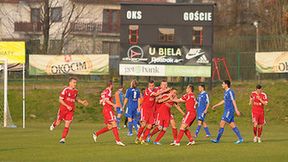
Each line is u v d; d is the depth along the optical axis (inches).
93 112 3454.7
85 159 1470.2
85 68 3639.3
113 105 1856.5
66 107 1898.4
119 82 3846.0
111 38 5674.2
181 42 3560.5
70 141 1980.8
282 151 1690.5
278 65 3538.4
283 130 2787.9
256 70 3617.1
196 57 3560.5
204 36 3550.7
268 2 5565.9
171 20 3565.5
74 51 4753.9
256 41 4099.4
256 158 1517.0
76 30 5462.6
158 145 1854.1
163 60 3565.5
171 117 1882.4
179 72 3565.5
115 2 5890.8
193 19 3553.2
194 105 1857.8
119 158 1496.1
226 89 1950.1
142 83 3823.8
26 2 5708.7
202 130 2743.6
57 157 1508.4
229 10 6023.6
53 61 3656.5
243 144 1914.4
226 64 3964.1
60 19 5022.1
